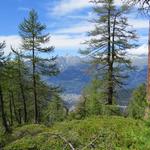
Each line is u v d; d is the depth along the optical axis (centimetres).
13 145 1667
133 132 693
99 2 3772
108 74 3747
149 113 686
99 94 3506
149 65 1666
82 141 1448
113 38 3797
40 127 1948
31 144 1612
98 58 3803
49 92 5206
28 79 5022
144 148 661
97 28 3816
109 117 1769
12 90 5469
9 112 6372
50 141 1562
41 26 4694
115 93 3800
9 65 4725
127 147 696
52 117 6119
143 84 4512
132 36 3769
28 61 4800
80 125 1619
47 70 4834
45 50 4778
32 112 6350
